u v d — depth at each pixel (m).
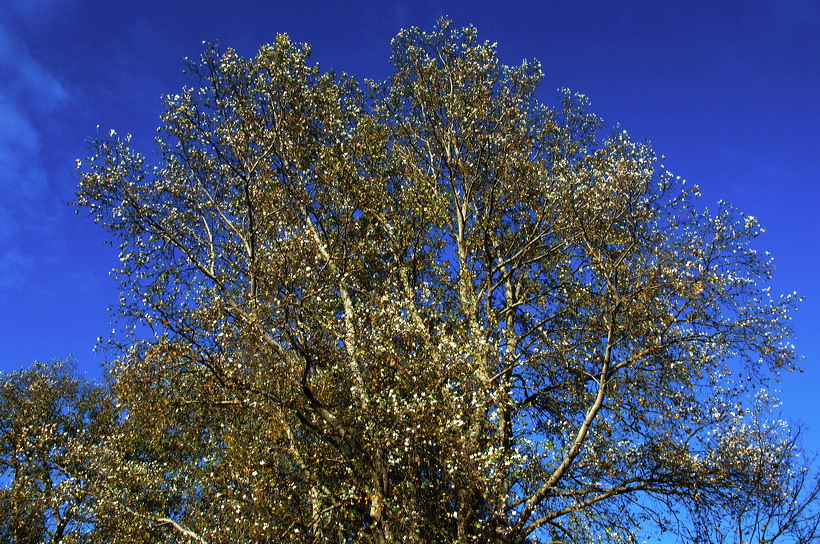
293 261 13.15
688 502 12.12
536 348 14.21
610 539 11.48
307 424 12.24
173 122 15.74
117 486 16.05
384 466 12.08
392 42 19.97
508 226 18.16
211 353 12.59
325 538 12.07
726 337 12.59
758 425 13.22
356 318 13.84
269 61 16.09
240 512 12.55
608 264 12.62
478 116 17.89
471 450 11.53
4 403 24.34
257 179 15.73
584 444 12.48
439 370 12.43
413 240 16.75
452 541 11.52
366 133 17.98
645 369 13.19
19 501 19.52
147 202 14.69
